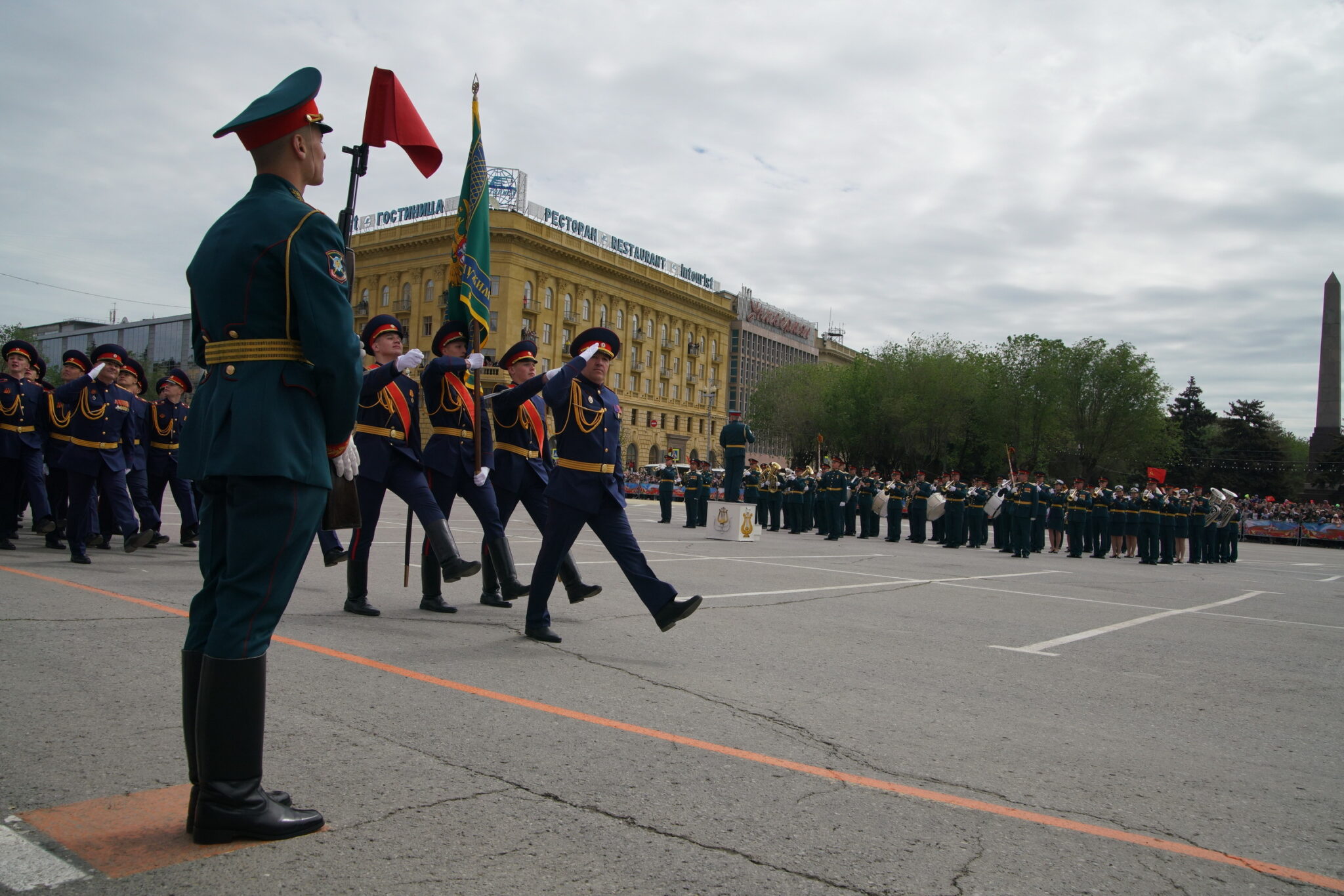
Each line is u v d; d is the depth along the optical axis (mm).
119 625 5723
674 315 81688
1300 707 5273
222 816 2605
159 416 11102
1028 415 67438
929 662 5941
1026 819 3182
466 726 3932
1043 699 5090
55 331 127188
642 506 35500
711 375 88062
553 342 66688
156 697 4148
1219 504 22516
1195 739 4422
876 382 70250
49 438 10883
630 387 76000
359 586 6797
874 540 23422
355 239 67875
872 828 3008
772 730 4141
